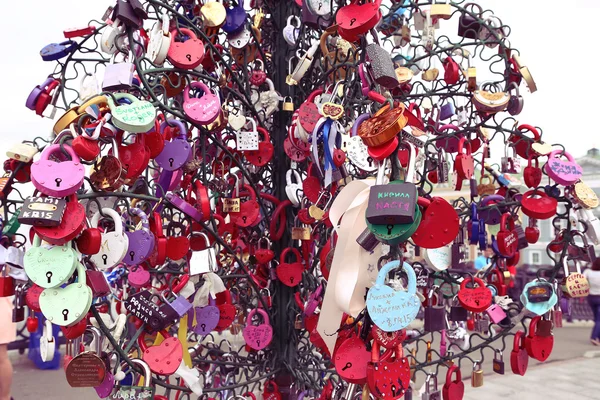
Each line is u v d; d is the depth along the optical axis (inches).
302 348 76.0
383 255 40.3
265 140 71.7
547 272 71.1
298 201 70.6
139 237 49.9
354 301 42.3
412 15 79.7
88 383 45.0
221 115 64.0
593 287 285.9
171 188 61.0
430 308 68.4
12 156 52.0
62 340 209.9
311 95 66.4
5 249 53.9
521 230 74.0
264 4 76.5
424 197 42.6
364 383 42.8
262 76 72.9
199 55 53.7
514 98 70.0
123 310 63.2
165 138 61.9
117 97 43.8
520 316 66.5
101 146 49.4
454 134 71.4
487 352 240.2
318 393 75.6
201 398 63.1
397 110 36.6
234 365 72.8
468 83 72.0
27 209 36.8
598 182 353.7
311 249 75.0
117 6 47.7
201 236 61.1
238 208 68.9
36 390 175.2
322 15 65.2
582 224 65.3
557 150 65.4
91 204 53.3
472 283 65.5
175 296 54.1
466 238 74.3
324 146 56.1
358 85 61.1
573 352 263.6
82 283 39.6
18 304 56.3
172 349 50.7
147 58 53.4
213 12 59.1
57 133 41.9
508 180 73.5
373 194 35.7
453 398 67.7
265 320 71.8
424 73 84.0
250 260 75.6
